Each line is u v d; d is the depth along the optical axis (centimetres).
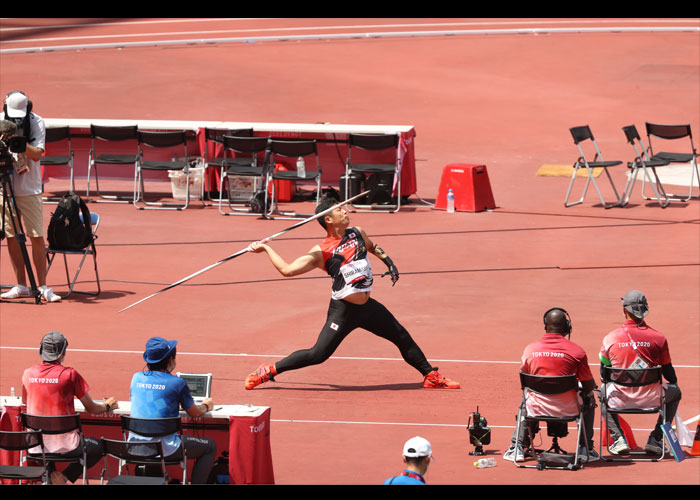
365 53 12269
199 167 6869
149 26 14038
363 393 3575
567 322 3009
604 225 6075
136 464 2705
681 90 10306
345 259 3503
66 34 13438
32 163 4728
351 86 10625
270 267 5341
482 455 2988
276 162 6812
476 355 3959
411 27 13688
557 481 2741
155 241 5847
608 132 8738
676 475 2788
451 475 2805
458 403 3462
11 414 2803
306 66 11581
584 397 2981
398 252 5575
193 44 12825
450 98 10100
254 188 6712
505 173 7488
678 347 4006
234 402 3469
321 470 2872
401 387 3634
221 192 6506
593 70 11269
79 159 7150
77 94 10206
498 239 5803
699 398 3456
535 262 5334
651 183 6488
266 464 2748
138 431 2647
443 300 4706
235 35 13338
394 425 3262
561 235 5869
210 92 10331
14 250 4838
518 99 10038
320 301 4744
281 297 4809
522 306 4600
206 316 4512
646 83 10644
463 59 11894
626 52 12106
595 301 4656
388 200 6619
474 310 4553
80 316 4519
